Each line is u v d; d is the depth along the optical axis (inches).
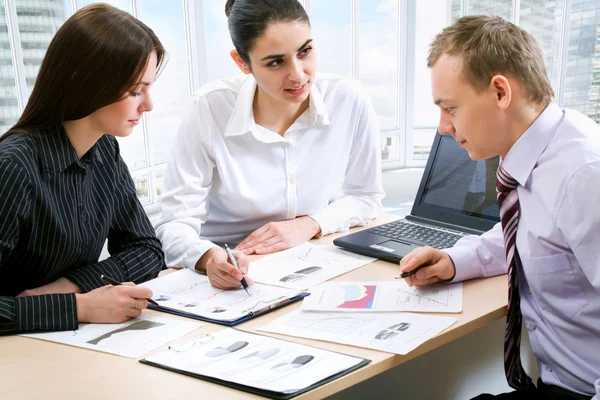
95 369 39.2
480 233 62.0
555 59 134.3
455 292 50.0
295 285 52.7
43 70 48.6
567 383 46.4
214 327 45.3
